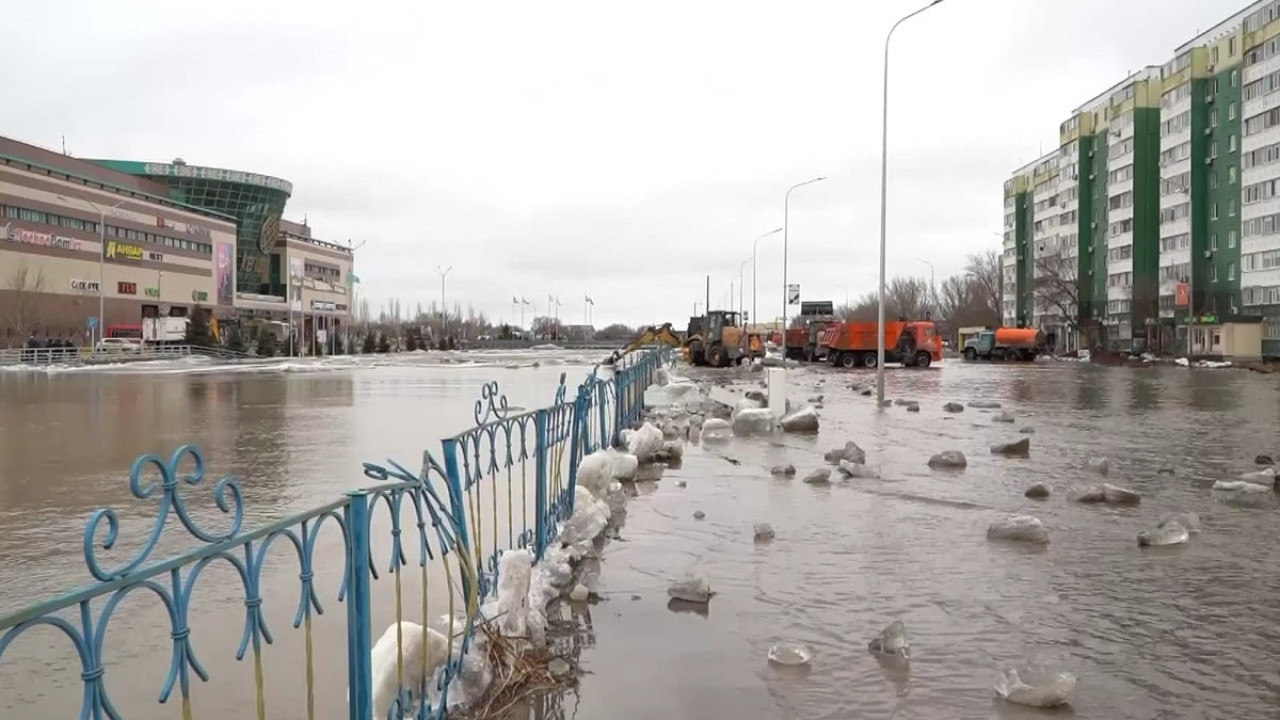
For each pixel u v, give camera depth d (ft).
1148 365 202.59
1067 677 15.19
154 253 288.71
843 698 15.23
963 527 28.48
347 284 434.71
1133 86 264.72
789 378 126.62
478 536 18.07
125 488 38.22
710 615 19.69
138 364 188.96
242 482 39.11
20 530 30.25
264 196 368.89
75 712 15.37
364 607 11.55
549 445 25.31
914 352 166.20
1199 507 31.71
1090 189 299.79
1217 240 235.20
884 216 74.64
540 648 16.97
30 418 70.18
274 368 174.81
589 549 24.95
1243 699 15.16
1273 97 208.85
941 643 17.88
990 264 398.83
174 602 8.79
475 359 236.02
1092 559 24.41
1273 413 71.05
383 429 61.16
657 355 109.70
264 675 16.69
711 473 39.55
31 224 236.84
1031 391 101.40
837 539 26.84
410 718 13.19
